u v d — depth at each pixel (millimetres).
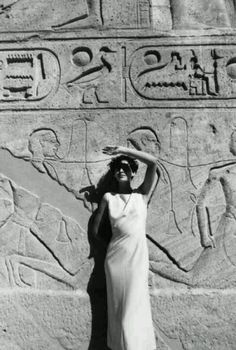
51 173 4363
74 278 4180
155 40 4535
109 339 3912
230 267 4160
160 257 4188
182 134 4379
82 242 4234
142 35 4547
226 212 4250
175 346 4035
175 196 4277
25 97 4504
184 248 4195
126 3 4633
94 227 4148
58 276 4184
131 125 4406
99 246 4223
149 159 4090
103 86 4477
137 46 4527
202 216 4238
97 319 4098
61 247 4230
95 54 4531
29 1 4680
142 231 3975
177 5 4645
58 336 4070
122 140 4387
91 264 4195
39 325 4086
